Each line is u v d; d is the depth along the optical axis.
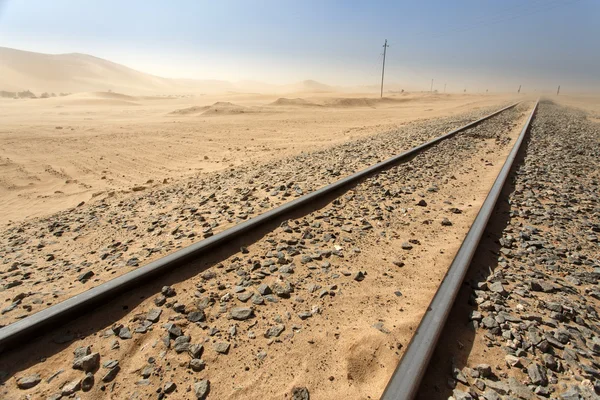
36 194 9.95
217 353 2.47
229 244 4.05
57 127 25.17
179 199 6.90
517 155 9.31
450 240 4.26
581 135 15.12
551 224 4.84
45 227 5.96
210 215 5.46
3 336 2.37
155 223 5.39
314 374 2.28
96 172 12.42
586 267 3.70
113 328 2.68
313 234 4.41
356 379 2.24
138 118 34.91
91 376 2.24
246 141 18.75
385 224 4.77
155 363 2.39
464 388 2.12
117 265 3.87
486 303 2.93
